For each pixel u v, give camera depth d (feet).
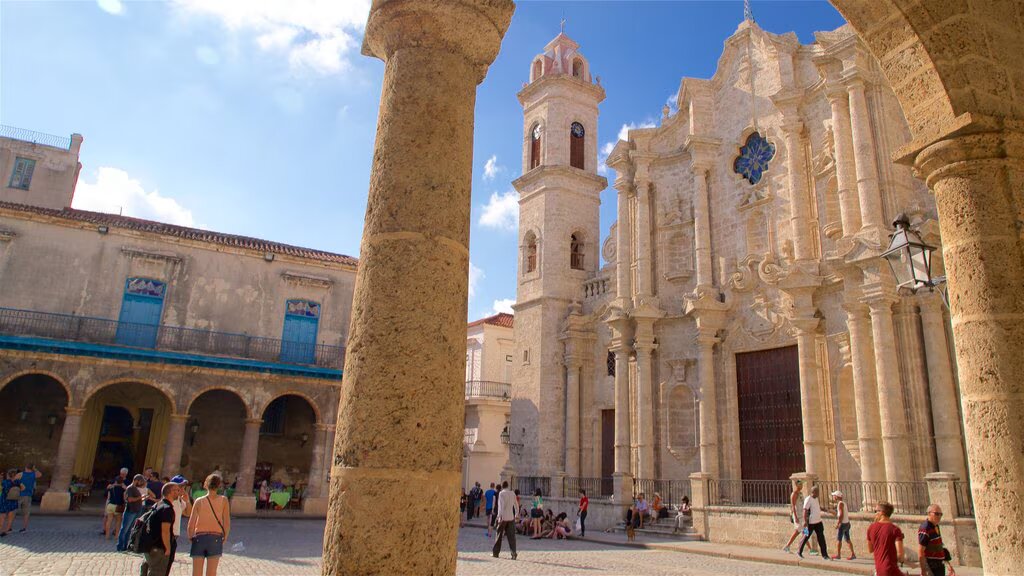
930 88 20.71
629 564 61.11
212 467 117.91
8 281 106.42
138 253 114.83
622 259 107.24
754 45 99.14
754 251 94.02
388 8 18.51
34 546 60.59
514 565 58.85
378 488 14.80
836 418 80.12
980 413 18.57
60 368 100.83
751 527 77.15
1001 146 19.66
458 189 17.61
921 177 21.58
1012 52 20.66
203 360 107.96
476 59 18.94
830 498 76.13
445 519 15.29
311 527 92.53
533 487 110.93
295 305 124.26
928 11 20.10
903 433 68.80
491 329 176.35
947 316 70.69
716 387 94.53
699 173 100.94
